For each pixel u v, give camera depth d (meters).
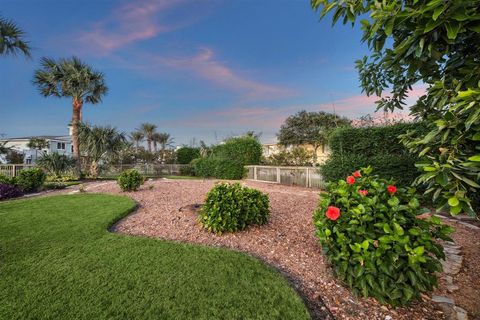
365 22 1.55
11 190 7.21
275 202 5.84
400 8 1.26
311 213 4.80
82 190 7.66
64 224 3.89
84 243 3.10
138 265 2.50
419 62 1.57
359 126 7.92
